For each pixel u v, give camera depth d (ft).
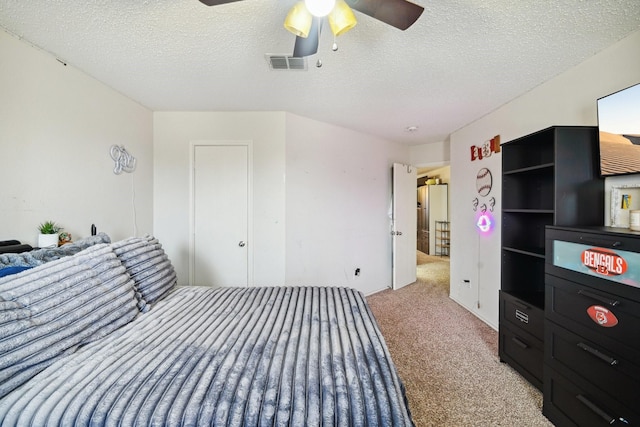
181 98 8.67
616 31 5.13
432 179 24.68
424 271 17.44
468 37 5.40
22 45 5.57
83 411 2.48
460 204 11.26
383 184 13.53
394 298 12.11
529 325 6.09
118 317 4.18
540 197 7.26
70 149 6.65
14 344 2.90
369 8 3.86
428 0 4.43
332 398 2.63
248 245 9.91
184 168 9.91
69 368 3.10
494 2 4.48
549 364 5.13
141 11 4.81
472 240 10.38
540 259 7.22
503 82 7.27
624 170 4.91
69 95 6.60
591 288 4.37
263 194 9.91
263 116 9.85
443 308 10.85
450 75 6.95
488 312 9.38
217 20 5.04
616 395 3.98
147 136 9.57
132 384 2.80
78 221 6.89
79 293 3.78
